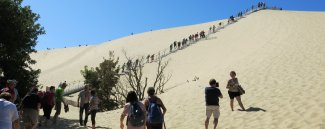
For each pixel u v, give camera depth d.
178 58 53.28
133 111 7.71
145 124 7.79
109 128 13.77
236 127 11.41
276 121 11.30
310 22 52.34
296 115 11.57
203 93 18.58
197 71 40.53
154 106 8.32
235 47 49.97
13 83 9.63
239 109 13.73
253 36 54.00
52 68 85.88
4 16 15.76
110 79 26.47
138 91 25.19
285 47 30.19
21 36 16.48
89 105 13.53
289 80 17.41
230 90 13.60
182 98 18.34
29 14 17.03
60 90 14.85
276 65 22.19
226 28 69.94
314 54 23.86
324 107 11.83
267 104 13.75
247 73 21.44
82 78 57.34
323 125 10.14
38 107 10.42
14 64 17.03
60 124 14.72
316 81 16.12
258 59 26.44
